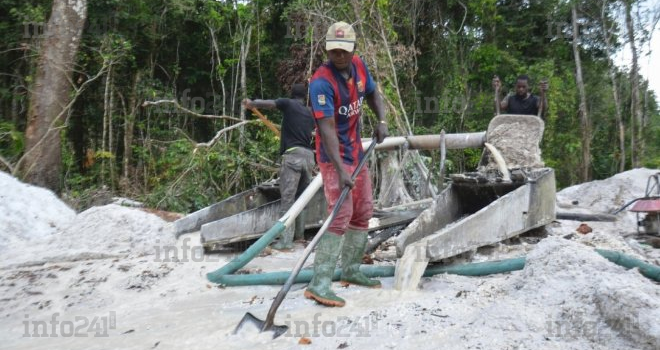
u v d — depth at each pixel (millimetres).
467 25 15797
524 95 7004
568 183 15773
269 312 3262
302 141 6094
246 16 13625
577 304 2949
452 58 14977
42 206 6707
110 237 5828
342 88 3734
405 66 11945
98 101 13383
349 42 3617
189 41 14641
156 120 13773
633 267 3715
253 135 12469
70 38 9258
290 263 5227
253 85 14523
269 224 6055
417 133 12742
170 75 14805
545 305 3084
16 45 11547
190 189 9930
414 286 3936
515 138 6012
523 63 15586
